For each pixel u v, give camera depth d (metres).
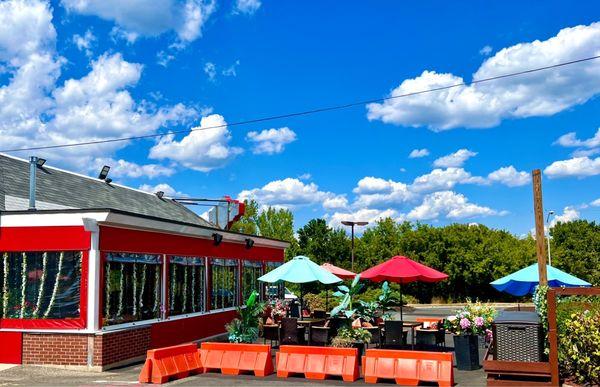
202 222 30.59
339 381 12.74
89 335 14.02
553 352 11.34
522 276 17.64
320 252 45.47
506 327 11.79
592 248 60.56
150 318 16.55
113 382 12.45
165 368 12.67
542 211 13.91
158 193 29.67
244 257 24.52
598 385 11.12
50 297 14.44
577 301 13.37
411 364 12.41
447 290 49.62
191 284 19.33
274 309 22.28
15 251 14.73
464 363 14.12
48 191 19.67
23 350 14.42
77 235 14.37
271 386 12.09
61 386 11.90
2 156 20.05
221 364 13.84
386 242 52.75
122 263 15.27
